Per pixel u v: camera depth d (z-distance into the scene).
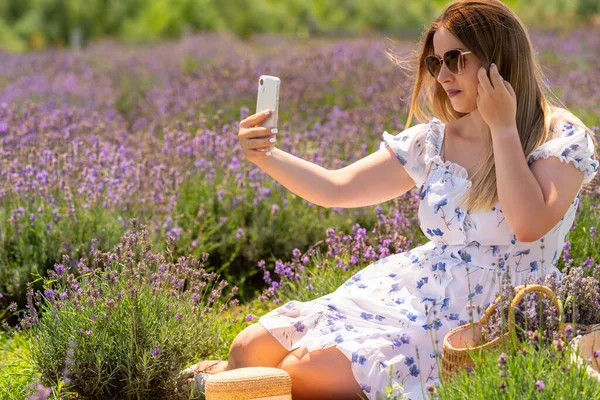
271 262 5.56
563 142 3.13
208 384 3.12
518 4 34.06
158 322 3.53
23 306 4.87
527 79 3.24
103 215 5.28
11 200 5.32
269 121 3.37
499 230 3.25
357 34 27.73
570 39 19.66
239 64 11.94
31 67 14.60
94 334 3.45
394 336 3.23
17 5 30.27
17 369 3.84
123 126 8.77
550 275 3.16
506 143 3.06
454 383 2.76
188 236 5.41
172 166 6.14
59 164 6.03
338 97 9.28
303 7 31.91
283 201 5.73
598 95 9.34
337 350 3.22
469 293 3.12
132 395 3.49
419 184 3.57
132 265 3.71
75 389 3.46
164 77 12.59
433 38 3.37
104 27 30.25
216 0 29.95
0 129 6.71
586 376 2.59
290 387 3.15
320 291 4.23
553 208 3.06
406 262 3.52
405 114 7.90
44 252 5.00
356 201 3.61
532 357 2.65
